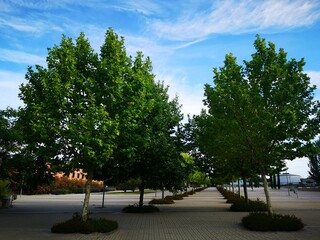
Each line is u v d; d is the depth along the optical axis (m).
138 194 56.97
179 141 22.25
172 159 19.98
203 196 43.72
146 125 13.95
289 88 12.70
